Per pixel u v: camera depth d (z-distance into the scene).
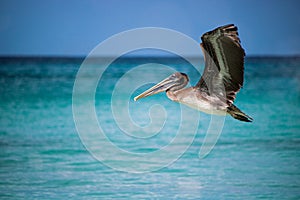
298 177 14.54
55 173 15.05
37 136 20.42
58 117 24.86
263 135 20.22
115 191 13.38
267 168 15.41
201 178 14.46
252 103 29.02
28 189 13.59
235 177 14.55
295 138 19.67
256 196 12.99
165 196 12.95
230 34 9.23
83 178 14.51
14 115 25.47
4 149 18.11
